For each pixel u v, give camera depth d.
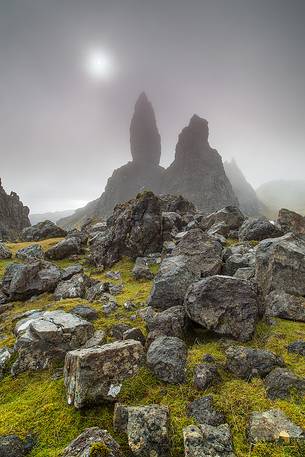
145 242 29.94
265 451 6.65
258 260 16.19
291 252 14.80
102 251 31.52
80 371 8.98
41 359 11.45
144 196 31.83
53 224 62.34
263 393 8.46
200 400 8.39
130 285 22.36
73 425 8.41
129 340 10.73
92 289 20.23
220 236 31.06
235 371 9.53
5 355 12.05
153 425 7.34
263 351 9.84
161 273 16.69
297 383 8.43
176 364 9.71
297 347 10.51
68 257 35.91
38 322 12.61
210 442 6.89
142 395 9.16
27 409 9.21
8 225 131.12
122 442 7.63
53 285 22.02
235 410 7.96
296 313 12.69
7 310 20.03
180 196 55.12
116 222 33.09
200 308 12.16
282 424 7.20
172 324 12.02
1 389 10.62
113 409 8.87
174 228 34.09
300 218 30.89
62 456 6.79
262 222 28.92
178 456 7.02
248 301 12.20
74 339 11.99
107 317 15.38
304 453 6.56
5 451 7.56
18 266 24.14
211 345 11.41
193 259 19.62
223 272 19.34
